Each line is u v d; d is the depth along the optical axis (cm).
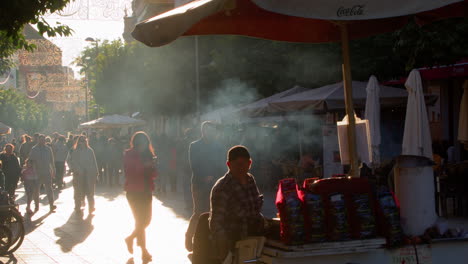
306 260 490
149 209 1020
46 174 1717
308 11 464
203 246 577
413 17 675
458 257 514
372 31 687
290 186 501
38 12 920
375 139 1512
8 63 2377
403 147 1368
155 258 1016
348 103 607
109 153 2608
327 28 677
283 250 491
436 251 510
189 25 461
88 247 1138
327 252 484
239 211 544
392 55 2298
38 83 4475
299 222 484
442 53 1402
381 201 502
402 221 519
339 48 2378
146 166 1015
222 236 531
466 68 1964
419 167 518
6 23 907
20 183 3002
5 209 1100
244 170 550
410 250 503
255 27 639
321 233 486
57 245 1169
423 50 1412
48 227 1416
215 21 614
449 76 2005
